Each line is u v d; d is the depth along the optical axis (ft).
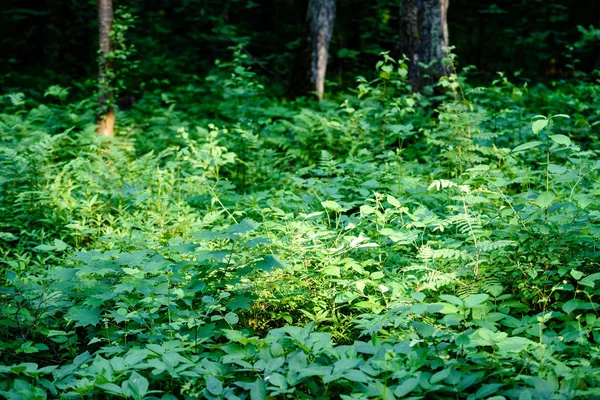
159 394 10.66
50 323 13.38
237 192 24.85
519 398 8.90
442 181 14.57
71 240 19.72
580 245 13.48
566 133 27.71
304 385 10.43
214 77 43.32
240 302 12.50
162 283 12.68
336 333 12.55
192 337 11.96
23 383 10.43
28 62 68.03
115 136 32.94
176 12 74.13
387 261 15.31
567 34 70.03
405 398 8.99
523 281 13.07
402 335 11.37
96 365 10.53
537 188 20.49
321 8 44.06
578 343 11.09
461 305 10.43
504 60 72.95
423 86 31.65
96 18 68.18
